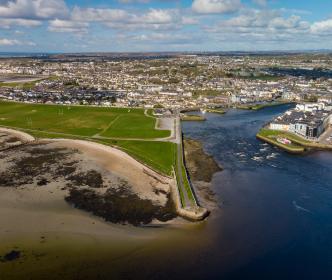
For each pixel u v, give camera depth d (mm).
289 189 176500
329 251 123562
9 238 127375
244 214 149250
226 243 127062
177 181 180250
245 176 194625
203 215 144250
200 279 108125
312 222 143250
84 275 108500
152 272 110625
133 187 177500
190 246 124688
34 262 114125
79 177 189500
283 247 125438
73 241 126062
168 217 145875
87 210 151500
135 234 131875
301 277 110188
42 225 137250
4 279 106250
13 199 160625
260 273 111562
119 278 107438
